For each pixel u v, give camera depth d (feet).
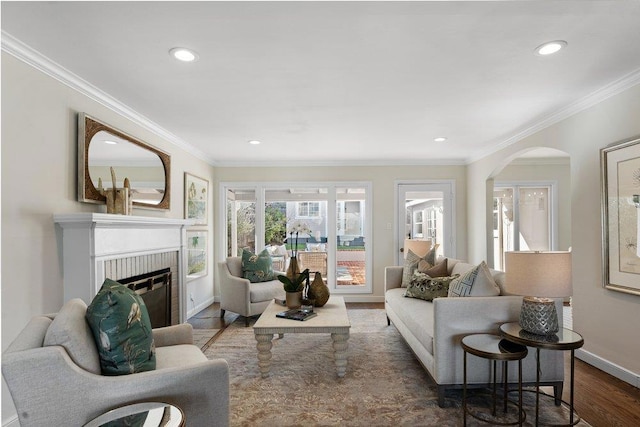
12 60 6.52
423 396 8.01
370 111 10.71
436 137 13.79
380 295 18.54
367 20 5.89
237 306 14.19
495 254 19.62
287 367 9.68
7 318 6.36
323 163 18.72
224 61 7.38
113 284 5.71
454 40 6.59
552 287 6.71
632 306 8.37
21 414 4.22
